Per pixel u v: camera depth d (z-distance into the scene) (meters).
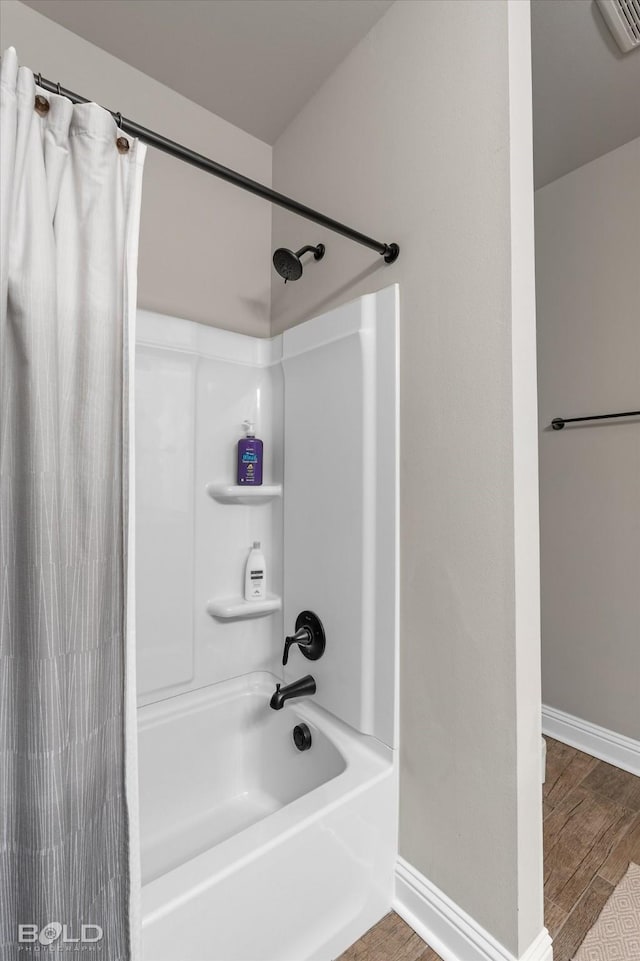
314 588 1.47
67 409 0.77
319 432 1.45
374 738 1.26
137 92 1.52
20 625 0.72
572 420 2.01
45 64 1.35
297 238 1.67
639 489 1.83
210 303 1.68
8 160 0.70
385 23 1.30
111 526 0.81
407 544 1.19
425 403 1.14
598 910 1.22
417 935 1.13
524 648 0.97
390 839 1.20
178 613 1.54
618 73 1.52
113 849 0.80
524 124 1.00
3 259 0.68
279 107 1.66
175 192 1.61
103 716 0.79
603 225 1.93
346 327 1.34
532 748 0.99
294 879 1.00
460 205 1.07
